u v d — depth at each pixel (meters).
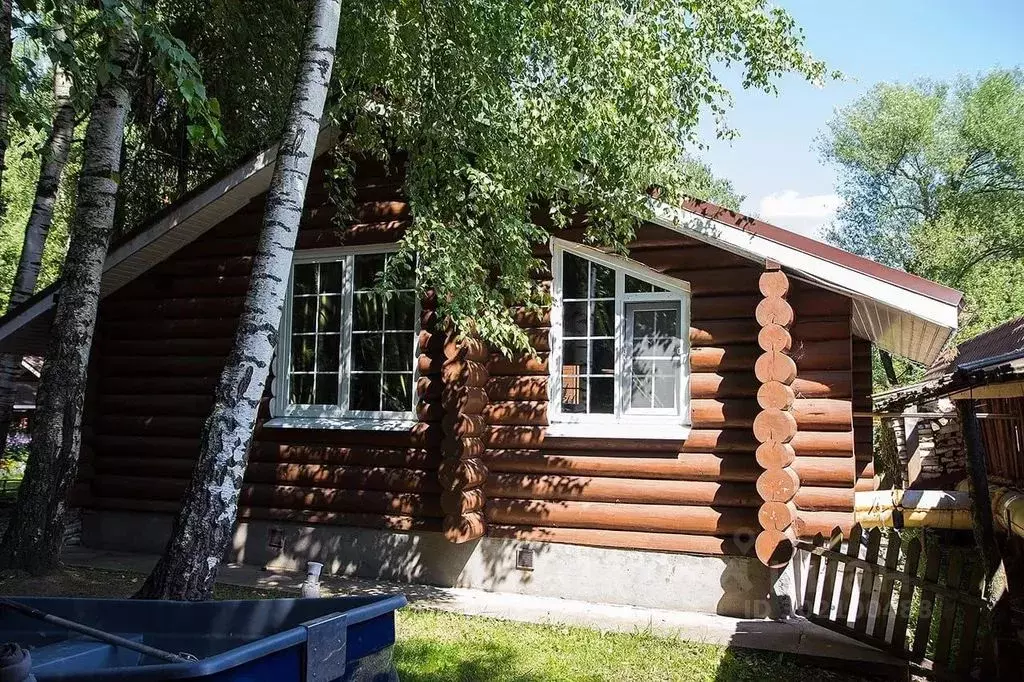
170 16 11.05
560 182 6.98
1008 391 6.25
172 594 5.27
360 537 8.38
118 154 7.72
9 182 22.06
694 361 7.37
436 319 8.08
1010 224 28.56
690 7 6.51
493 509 7.92
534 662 5.80
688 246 7.47
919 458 14.97
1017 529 6.82
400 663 5.70
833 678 5.68
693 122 6.93
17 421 26.89
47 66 12.47
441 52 6.86
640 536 7.45
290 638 3.20
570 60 6.52
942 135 31.73
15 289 11.22
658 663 5.86
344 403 8.66
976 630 5.37
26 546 7.28
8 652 2.56
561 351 7.98
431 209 6.95
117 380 9.80
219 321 9.34
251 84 11.84
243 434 5.55
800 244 6.72
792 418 6.71
